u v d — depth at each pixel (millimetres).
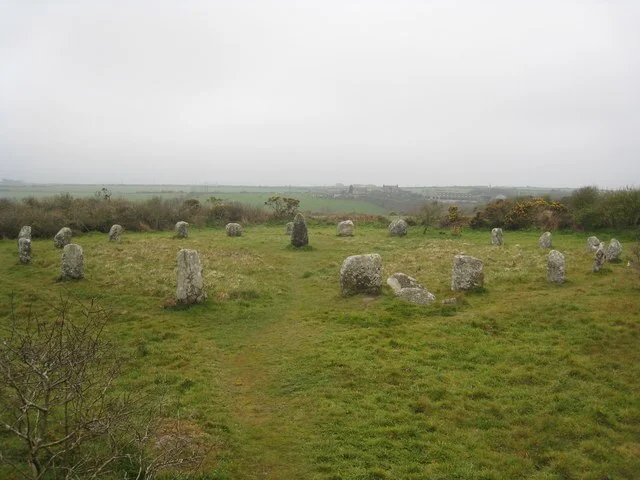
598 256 22422
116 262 25812
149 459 8305
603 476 8688
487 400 11180
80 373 7121
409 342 14445
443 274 23328
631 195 38219
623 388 11602
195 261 18734
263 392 11859
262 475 8617
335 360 13289
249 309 18375
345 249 32281
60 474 7566
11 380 6203
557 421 10312
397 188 135875
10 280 22062
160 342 15000
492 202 47031
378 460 9062
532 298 18328
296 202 52875
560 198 47469
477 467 8891
